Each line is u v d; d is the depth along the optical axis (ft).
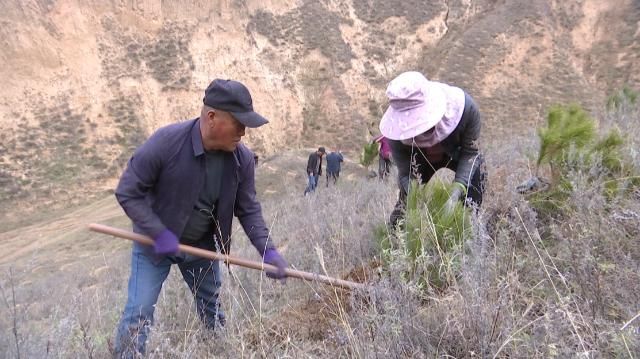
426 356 7.85
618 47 170.40
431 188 12.38
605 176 13.24
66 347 10.26
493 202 13.42
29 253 60.29
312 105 167.43
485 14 183.52
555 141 13.94
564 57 165.99
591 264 8.52
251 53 166.61
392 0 185.57
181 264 11.72
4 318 10.98
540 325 7.65
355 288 10.28
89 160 133.18
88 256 47.93
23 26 141.59
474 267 8.70
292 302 12.41
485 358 7.47
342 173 78.84
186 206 10.45
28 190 122.83
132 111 145.28
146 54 154.40
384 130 12.57
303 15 177.47
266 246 11.26
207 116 9.93
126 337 9.91
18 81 137.28
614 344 7.19
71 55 145.07
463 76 164.14
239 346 9.84
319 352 9.66
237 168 10.71
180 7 162.71
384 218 14.82
